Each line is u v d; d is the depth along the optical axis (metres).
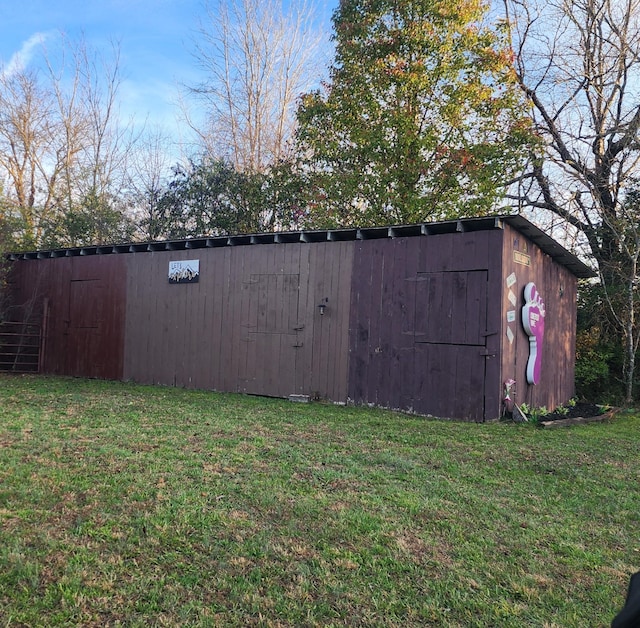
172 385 11.83
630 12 14.40
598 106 15.08
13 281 14.77
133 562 3.15
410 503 4.28
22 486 4.22
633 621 1.47
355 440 6.49
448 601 2.92
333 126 15.07
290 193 16.30
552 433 7.58
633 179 14.01
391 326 9.36
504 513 4.22
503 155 13.70
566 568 3.38
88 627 2.54
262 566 3.18
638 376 13.00
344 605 2.83
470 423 8.16
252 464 5.14
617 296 13.13
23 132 23.36
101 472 4.66
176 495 4.18
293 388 10.31
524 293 9.16
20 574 2.94
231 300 11.18
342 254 9.97
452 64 13.83
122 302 12.77
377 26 14.36
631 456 6.40
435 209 14.13
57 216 20.64
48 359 13.98
